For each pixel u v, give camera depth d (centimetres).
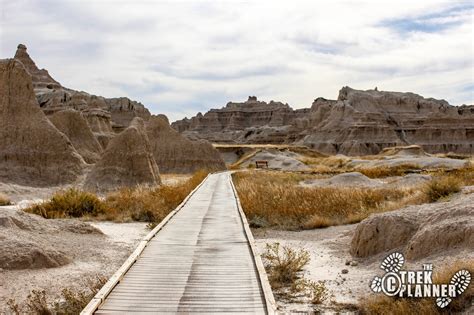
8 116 4353
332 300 987
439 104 16662
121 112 13638
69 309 912
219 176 5088
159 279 1002
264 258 1393
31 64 12056
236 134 19400
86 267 1264
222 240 1408
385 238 1325
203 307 844
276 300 1001
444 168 5394
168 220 1770
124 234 1783
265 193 2594
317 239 1733
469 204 1236
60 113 5816
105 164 3812
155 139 7156
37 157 4259
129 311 819
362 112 14925
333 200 2269
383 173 5016
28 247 1241
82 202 2309
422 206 1445
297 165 7606
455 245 1044
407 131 15025
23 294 1035
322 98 19138
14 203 2856
